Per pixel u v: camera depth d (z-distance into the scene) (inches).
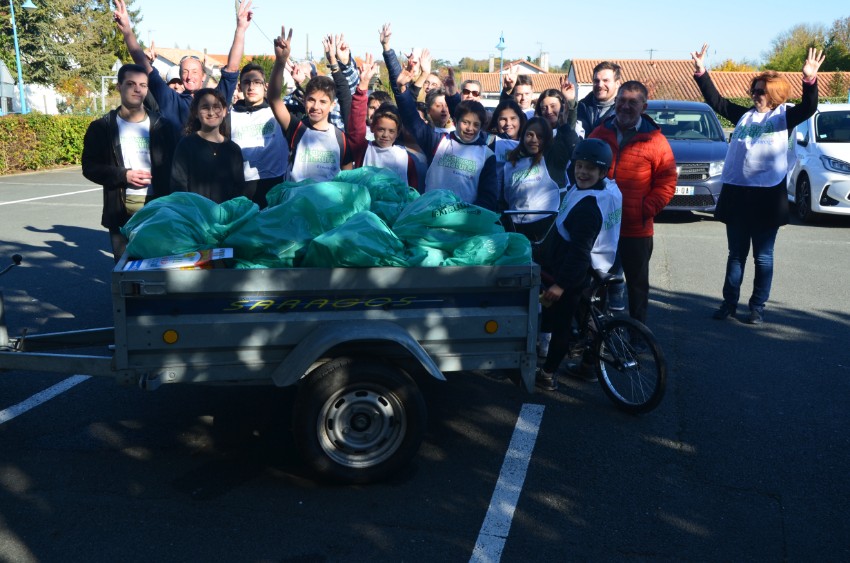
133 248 161.3
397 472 168.2
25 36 1675.7
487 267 161.5
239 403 206.7
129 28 263.9
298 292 155.8
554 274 206.1
